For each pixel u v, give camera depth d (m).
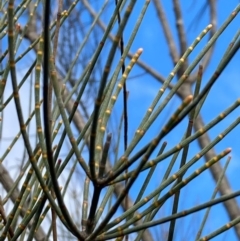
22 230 1.12
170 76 1.14
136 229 1.07
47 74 0.93
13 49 0.96
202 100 1.16
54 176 0.99
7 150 1.41
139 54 1.17
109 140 1.04
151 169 1.19
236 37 1.02
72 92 1.28
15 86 0.97
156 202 1.08
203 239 1.07
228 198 1.05
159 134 0.93
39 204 1.13
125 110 1.27
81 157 1.06
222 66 0.91
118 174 1.02
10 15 0.94
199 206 1.05
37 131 1.12
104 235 1.08
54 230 1.19
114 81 1.18
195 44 1.16
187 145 1.13
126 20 0.92
